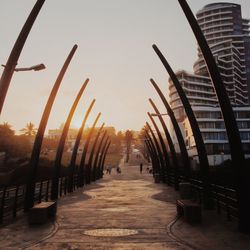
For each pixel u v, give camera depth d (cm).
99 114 2955
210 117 8550
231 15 13812
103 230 837
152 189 2342
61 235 777
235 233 772
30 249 645
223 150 8294
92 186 2856
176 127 1895
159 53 1455
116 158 13488
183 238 729
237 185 802
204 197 1171
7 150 7181
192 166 7112
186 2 905
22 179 3419
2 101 847
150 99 2477
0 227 877
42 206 970
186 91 11131
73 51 1420
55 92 1332
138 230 831
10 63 873
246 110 8388
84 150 2869
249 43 13262
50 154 9456
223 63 11825
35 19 923
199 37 884
